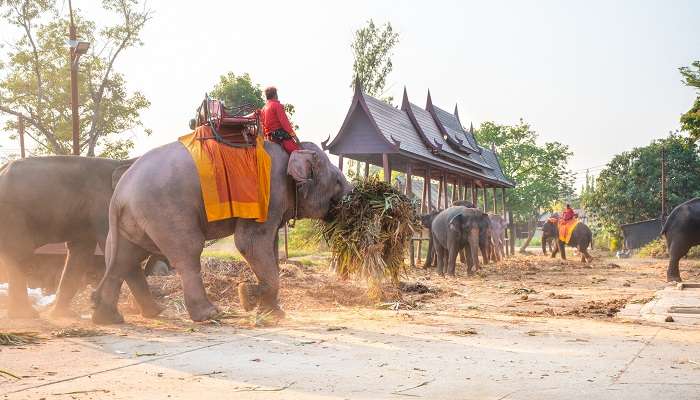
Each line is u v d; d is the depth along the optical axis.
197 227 7.73
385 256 9.24
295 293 10.82
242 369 4.93
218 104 7.85
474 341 6.32
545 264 27.72
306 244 9.59
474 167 32.62
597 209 54.06
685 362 5.17
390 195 9.12
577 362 5.18
